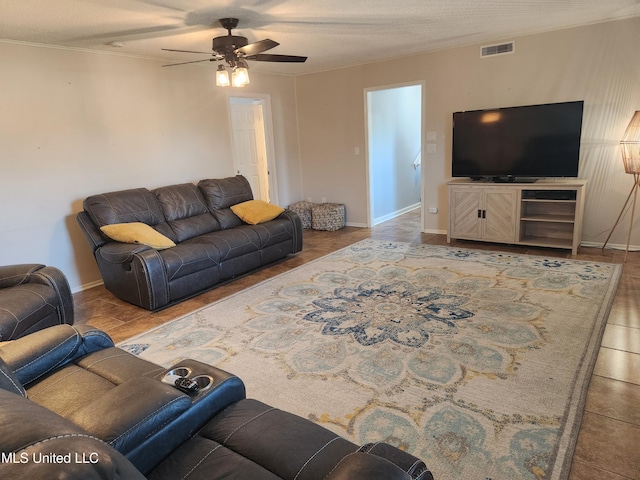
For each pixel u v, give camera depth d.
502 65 4.86
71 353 1.88
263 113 6.23
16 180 3.83
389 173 6.91
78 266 4.32
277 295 3.76
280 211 4.96
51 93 3.98
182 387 1.42
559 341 2.64
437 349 2.64
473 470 1.70
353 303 3.45
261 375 2.48
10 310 2.63
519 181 4.83
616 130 4.35
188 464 1.21
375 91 6.25
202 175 5.43
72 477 0.65
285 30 3.89
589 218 4.67
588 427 1.90
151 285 3.50
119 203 4.07
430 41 4.75
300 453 1.22
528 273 3.89
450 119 5.37
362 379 2.38
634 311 3.01
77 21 3.26
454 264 4.31
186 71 5.11
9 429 0.72
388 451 1.11
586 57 4.37
